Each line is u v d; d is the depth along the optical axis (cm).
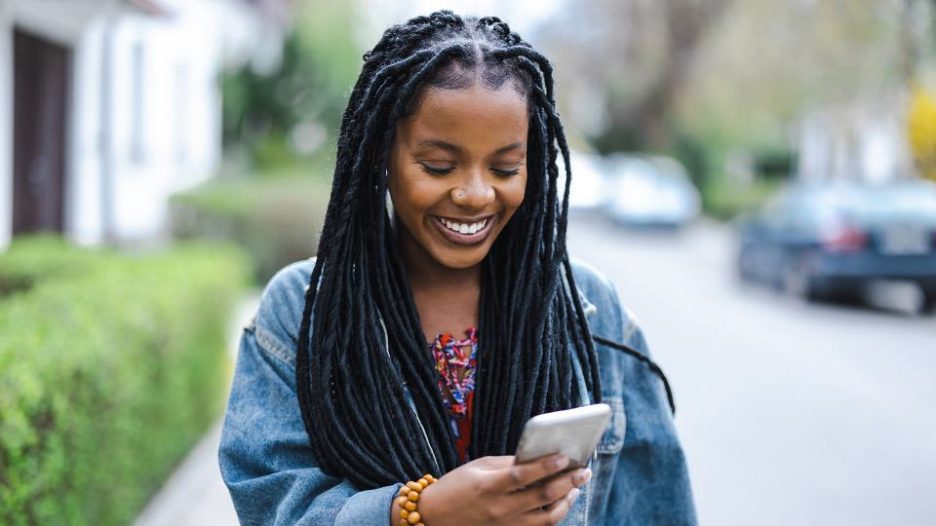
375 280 152
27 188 1003
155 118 1465
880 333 995
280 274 163
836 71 1814
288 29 1925
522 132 144
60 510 307
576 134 3731
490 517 128
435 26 151
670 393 171
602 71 3394
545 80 152
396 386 148
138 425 403
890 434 607
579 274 170
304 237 1216
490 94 141
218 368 608
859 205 1127
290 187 1261
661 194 2359
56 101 1066
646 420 166
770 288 1305
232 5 1959
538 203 154
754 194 2733
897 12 1495
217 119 1878
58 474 299
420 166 144
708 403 684
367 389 148
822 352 888
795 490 499
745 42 2012
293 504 144
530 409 150
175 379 476
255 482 149
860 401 694
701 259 1820
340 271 149
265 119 1947
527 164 155
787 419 641
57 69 1064
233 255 727
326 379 146
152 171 1447
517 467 124
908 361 845
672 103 3166
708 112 2825
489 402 153
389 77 145
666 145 3347
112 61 1219
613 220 2420
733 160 3300
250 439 151
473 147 141
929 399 703
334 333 147
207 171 1800
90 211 1173
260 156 1820
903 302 1211
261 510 150
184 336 494
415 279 159
